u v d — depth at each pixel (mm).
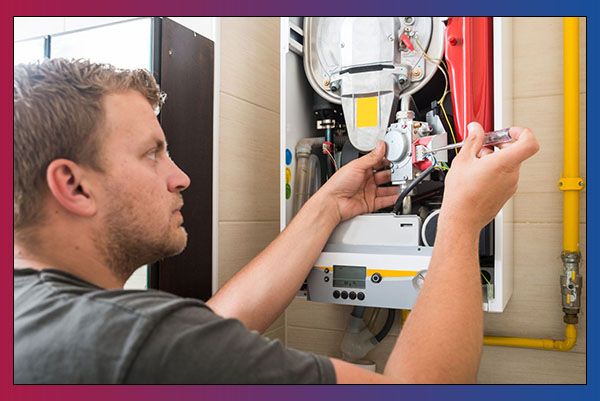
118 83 701
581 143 1237
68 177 621
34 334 514
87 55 1153
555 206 1259
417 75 1156
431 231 1007
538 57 1283
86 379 477
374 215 1076
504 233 1075
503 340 1272
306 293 1154
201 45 1234
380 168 1189
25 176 616
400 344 650
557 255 1257
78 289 557
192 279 1189
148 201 701
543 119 1275
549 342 1226
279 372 522
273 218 1579
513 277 1294
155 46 1074
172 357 487
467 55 1064
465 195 800
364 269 1050
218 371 499
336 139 1301
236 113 1389
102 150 650
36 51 1214
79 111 634
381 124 1150
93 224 648
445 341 621
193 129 1197
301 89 1307
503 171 803
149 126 721
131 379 471
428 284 721
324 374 544
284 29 1194
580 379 1227
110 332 491
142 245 704
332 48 1243
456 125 1071
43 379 489
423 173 1027
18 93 627
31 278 581
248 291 986
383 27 1163
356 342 1347
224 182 1328
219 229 1304
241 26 1421
